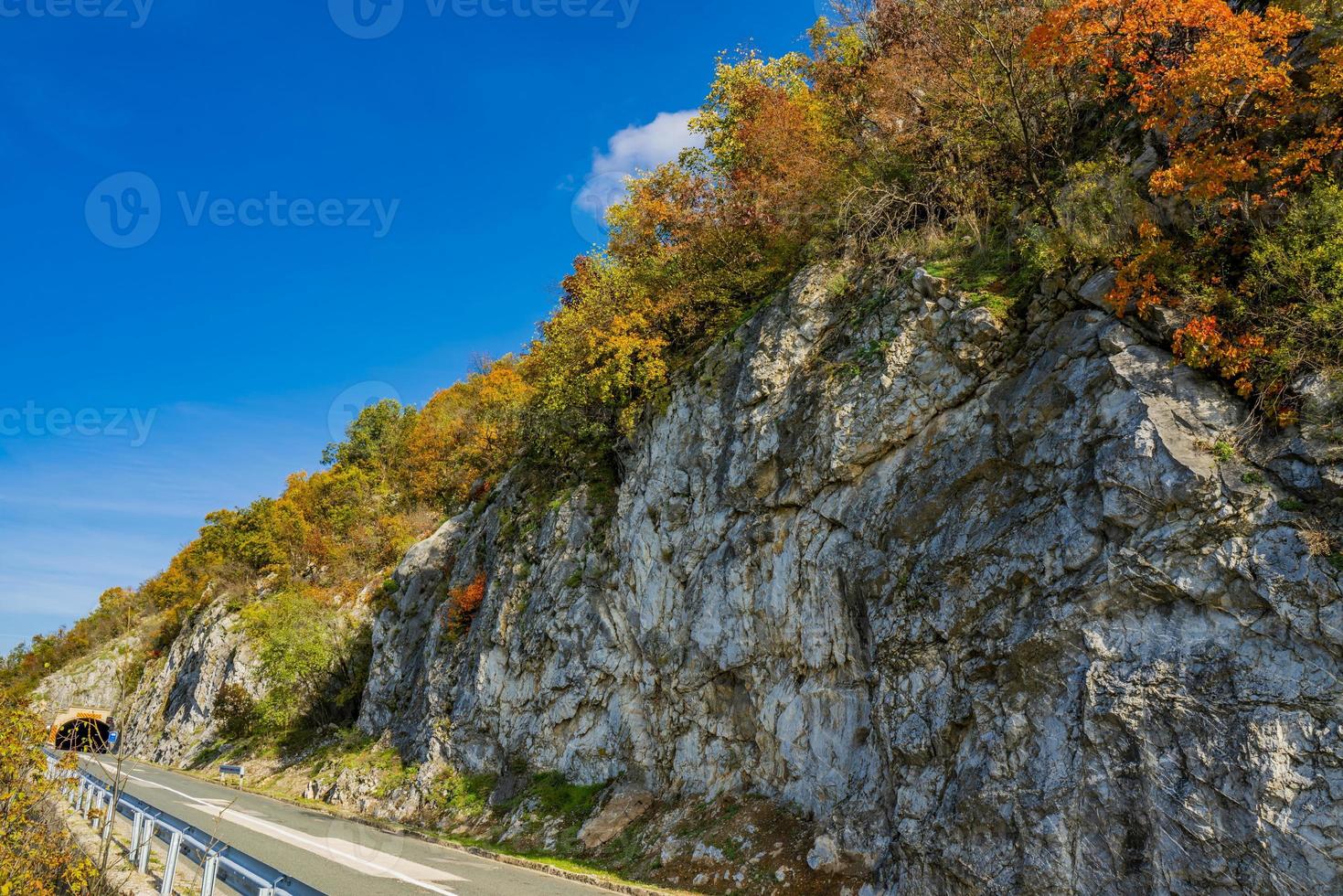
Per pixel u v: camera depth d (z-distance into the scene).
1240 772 7.34
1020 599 9.72
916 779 10.17
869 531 12.41
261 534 48.69
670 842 13.72
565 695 18.70
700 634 15.34
